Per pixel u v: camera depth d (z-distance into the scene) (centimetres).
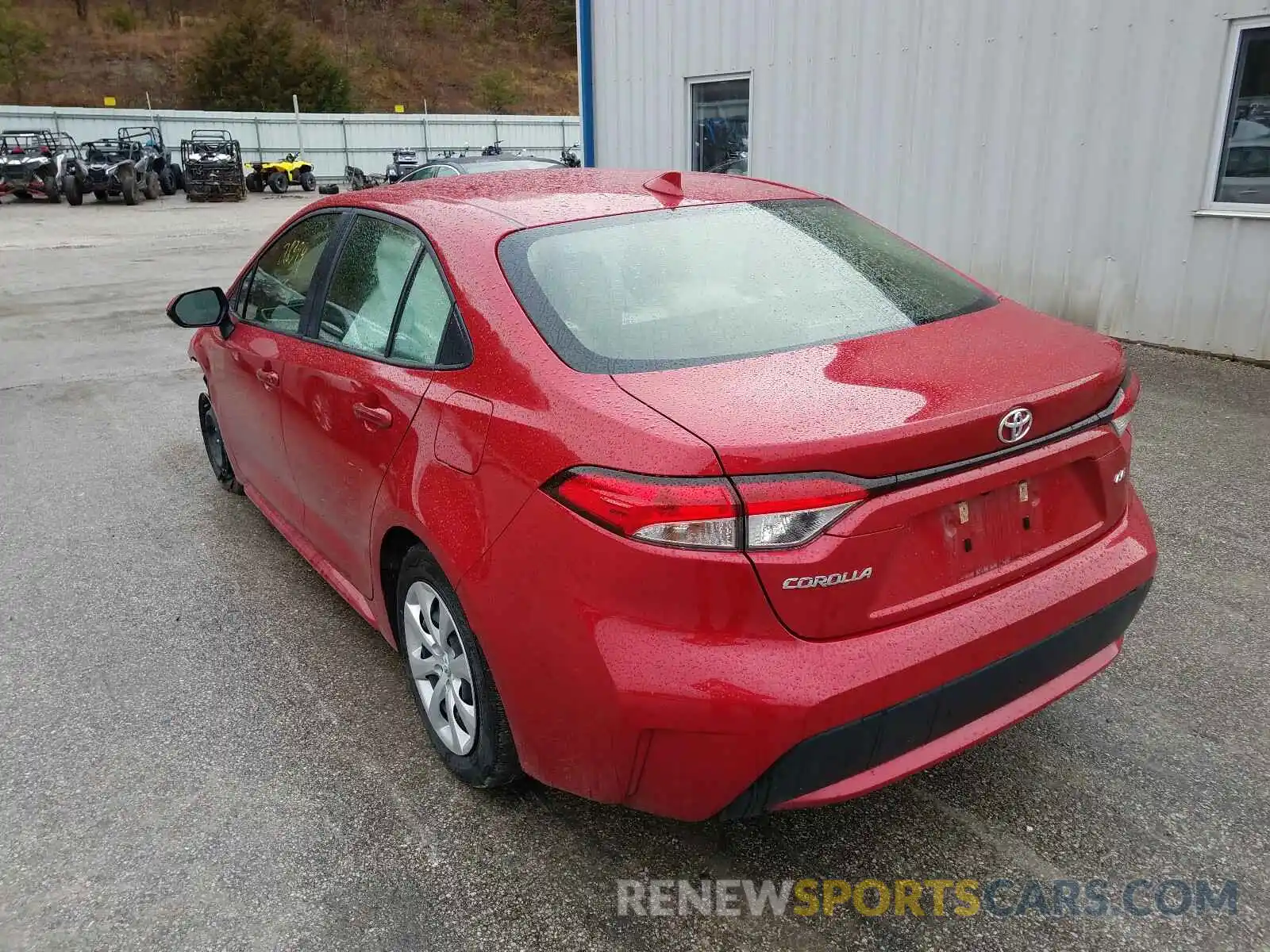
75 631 359
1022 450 210
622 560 189
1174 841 238
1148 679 305
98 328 977
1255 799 251
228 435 433
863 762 198
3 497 502
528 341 226
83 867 238
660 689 188
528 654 212
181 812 258
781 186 325
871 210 877
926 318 249
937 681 199
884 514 190
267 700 311
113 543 439
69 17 5603
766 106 944
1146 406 577
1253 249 644
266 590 389
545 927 217
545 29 7375
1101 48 690
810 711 185
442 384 242
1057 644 220
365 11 6738
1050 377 215
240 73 5056
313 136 3753
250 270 392
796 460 182
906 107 825
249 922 220
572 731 208
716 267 257
